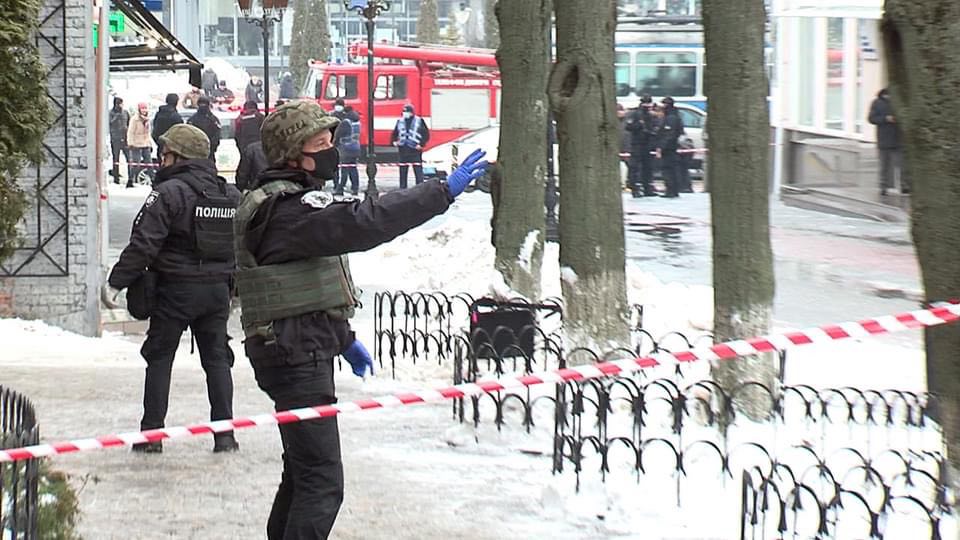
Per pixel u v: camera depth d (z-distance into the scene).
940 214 7.63
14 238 12.84
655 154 42.75
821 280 24.77
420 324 19.67
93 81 19.53
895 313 21.08
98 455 11.24
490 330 14.06
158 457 11.22
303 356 7.09
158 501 9.83
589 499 9.84
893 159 32.34
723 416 10.91
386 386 14.93
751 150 12.23
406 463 11.18
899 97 7.73
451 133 56.75
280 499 7.52
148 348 11.26
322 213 6.94
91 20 19.41
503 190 17.61
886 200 32.81
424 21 99.75
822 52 35.50
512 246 17.55
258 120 41.62
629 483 10.24
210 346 11.32
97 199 19.81
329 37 96.44
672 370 14.55
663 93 53.72
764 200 12.30
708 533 9.09
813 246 29.50
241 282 7.15
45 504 8.67
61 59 19.28
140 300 11.02
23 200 12.47
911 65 7.58
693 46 53.59
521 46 17.34
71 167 19.55
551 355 14.87
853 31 33.81
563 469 10.72
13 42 11.71
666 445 11.02
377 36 110.56
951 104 7.49
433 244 26.52
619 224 13.66
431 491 10.27
